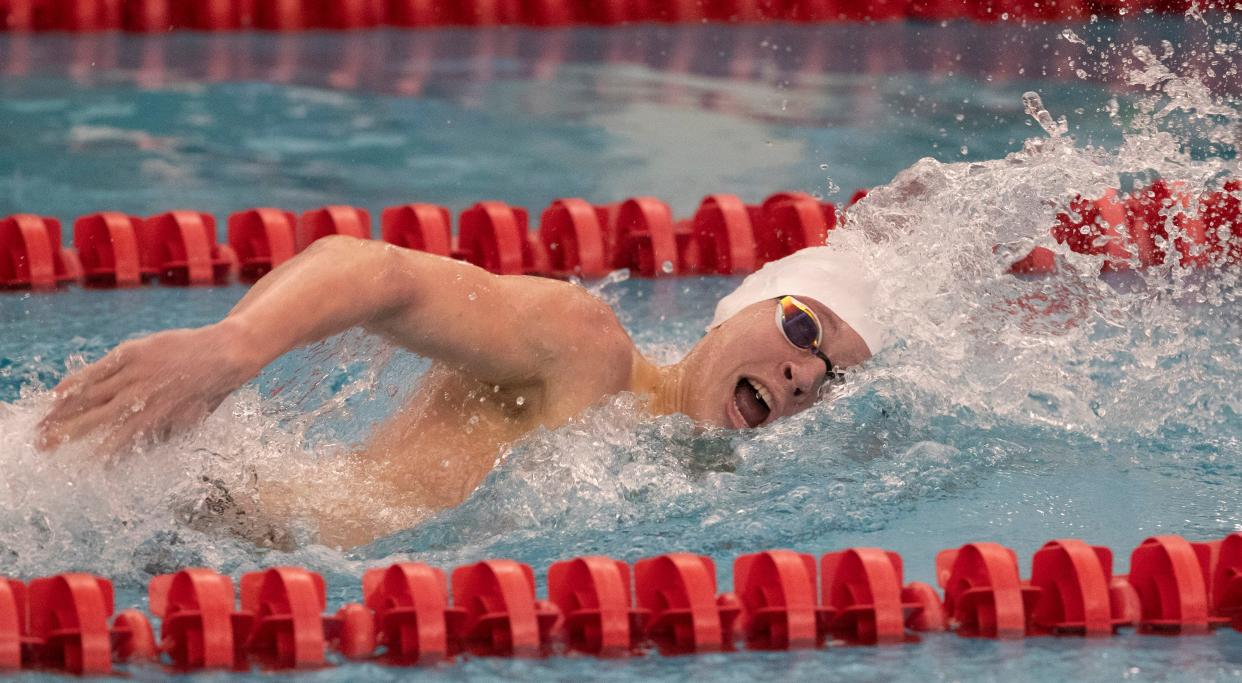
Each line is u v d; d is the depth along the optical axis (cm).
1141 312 1487
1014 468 1103
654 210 1962
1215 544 838
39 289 1730
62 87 2867
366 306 847
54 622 720
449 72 3186
